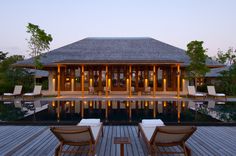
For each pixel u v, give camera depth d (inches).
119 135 250.1
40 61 804.6
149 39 981.8
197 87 944.9
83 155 182.9
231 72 816.3
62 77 835.4
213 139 235.3
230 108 469.7
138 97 668.1
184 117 360.2
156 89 826.2
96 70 832.9
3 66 1151.6
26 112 411.2
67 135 166.9
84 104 524.1
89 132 164.1
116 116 370.0
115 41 964.0
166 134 165.2
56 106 490.6
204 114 391.5
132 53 859.4
